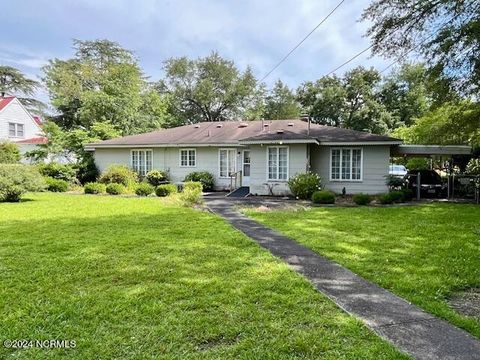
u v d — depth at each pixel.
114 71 33.22
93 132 24.78
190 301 3.68
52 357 2.62
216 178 19.62
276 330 3.07
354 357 2.66
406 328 3.17
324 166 16.77
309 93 44.16
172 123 41.75
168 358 2.62
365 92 40.47
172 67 44.72
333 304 3.69
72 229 7.57
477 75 11.02
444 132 14.93
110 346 2.78
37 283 4.17
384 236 7.21
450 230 7.84
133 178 19.64
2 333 2.96
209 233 7.25
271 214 10.39
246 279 4.39
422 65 12.51
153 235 7.00
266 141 15.80
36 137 31.75
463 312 3.62
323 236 7.20
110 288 4.04
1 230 7.41
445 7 10.59
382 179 15.95
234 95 45.53
